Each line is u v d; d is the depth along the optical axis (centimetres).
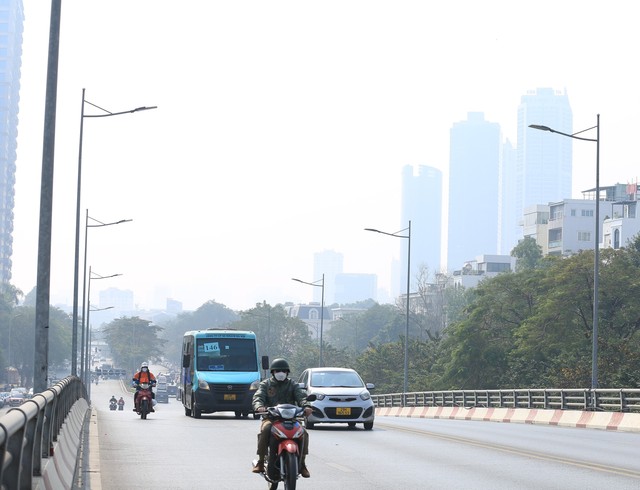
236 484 2708
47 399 1838
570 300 12219
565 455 3703
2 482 1074
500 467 3212
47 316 4106
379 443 4284
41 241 4119
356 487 2661
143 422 6175
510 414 7775
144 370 6888
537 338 12388
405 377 11994
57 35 4266
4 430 1048
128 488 2581
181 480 2791
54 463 2031
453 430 5588
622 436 5078
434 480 2831
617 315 12269
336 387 5675
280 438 2341
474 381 13825
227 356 7050
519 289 13862
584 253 12512
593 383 7281
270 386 2439
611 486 2684
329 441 4419
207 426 5612
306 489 2614
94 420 5941
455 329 14612
